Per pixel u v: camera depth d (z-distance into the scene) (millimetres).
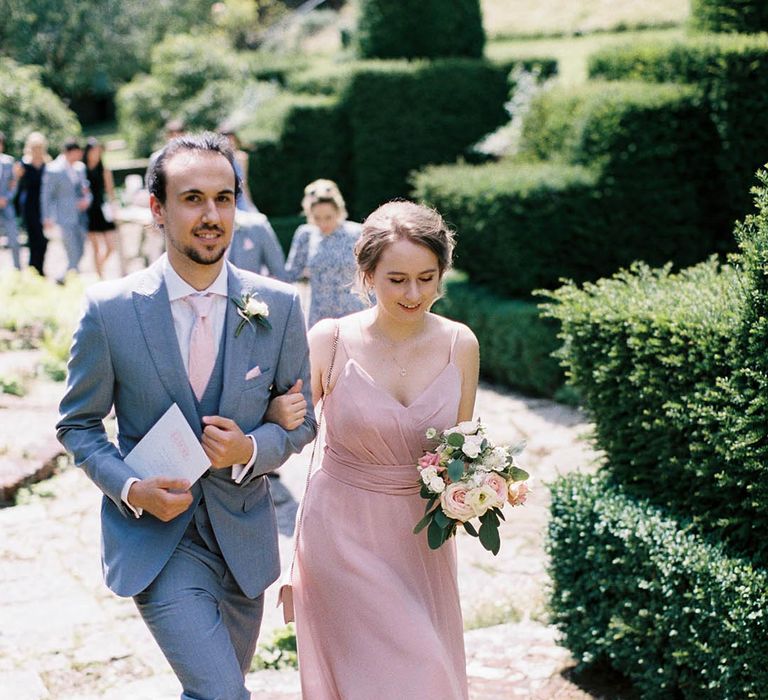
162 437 2691
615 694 3805
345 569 3018
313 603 3104
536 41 18047
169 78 20469
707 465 3484
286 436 2811
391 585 2971
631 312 3779
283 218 13711
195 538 2785
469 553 5562
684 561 3406
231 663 2611
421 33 13445
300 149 13672
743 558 3379
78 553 5438
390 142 12953
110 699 4086
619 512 3758
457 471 2830
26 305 9383
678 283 3969
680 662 3418
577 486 4012
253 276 2871
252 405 2791
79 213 11547
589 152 8781
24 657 4391
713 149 8922
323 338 3133
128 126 20859
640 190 8688
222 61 20672
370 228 2988
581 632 3928
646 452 3791
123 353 2695
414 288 2932
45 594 4984
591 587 3879
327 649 3066
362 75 12789
